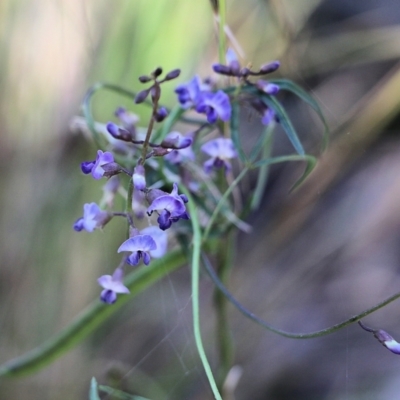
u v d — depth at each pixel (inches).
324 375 21.2
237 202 17.5
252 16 21.2
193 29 20.4
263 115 16.2
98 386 15.7
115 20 20.0
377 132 20.7
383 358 21.3
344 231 24.0
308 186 21.2
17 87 20.1
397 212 24.0
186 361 20.5
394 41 21.9
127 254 15.5
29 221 20.1
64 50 20.0
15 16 20.0
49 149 20.1
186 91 16.0
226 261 17.5
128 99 20.1
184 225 16.8
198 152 17.2
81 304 20.1
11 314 20.2
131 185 14.9
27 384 20.0
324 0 27.1
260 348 21.9
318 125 21.1
